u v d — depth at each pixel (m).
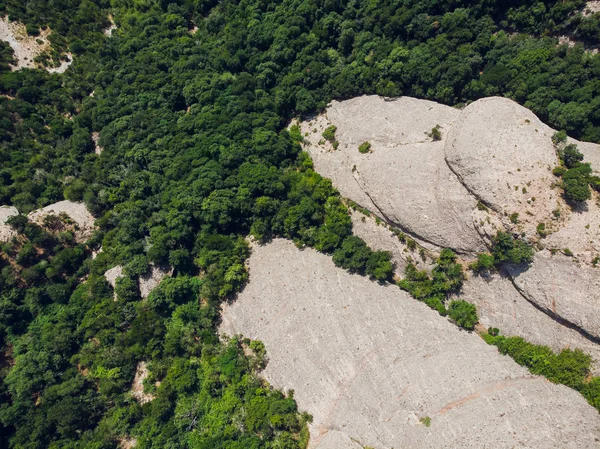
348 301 55.16
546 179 47.28
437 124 58.28
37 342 58.03
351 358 51.16
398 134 60.50
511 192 47.59
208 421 52.12
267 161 65.56
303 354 53.19
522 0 58.84
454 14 61.66
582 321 45.03
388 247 58.34
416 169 55.88
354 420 47.56
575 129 52.34
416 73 61.75
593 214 45.38
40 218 64.69
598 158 48.81
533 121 51.12
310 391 51.06
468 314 50.94
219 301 59.75
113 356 55.16
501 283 50.62
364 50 68.06
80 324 59.28
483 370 46.88
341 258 57.56
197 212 61.78
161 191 65.88
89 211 67.38
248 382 53.12
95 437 50.91
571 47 56.22
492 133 49.84
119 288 59.53
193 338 57.50
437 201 53.44
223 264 59.25
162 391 53.16
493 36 60.66
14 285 60.19
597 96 51.91
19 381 53.84
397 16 65.31
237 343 56.31
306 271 58.72
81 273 63.72
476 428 42.88
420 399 46.12
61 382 55.50
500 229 48.28
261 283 58.91
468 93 59.50
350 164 62.84
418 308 53.56
